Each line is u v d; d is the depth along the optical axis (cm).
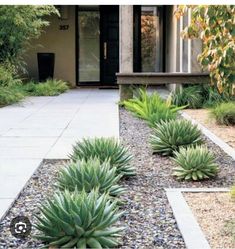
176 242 323
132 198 418
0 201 403
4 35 1209
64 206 309
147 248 313
